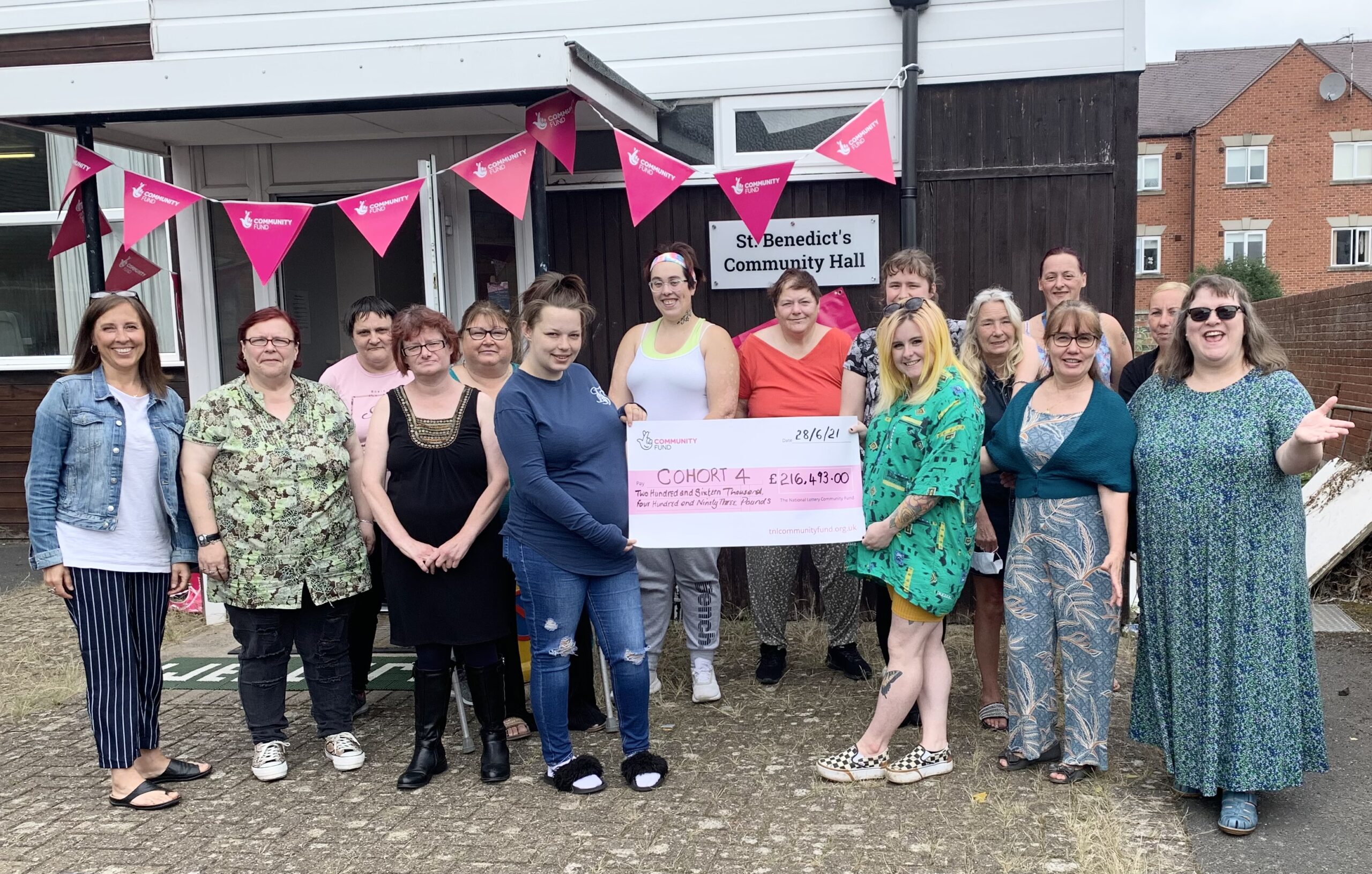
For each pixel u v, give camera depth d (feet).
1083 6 17.12
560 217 19.06
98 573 11.34
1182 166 106.22
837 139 15.30
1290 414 10.23
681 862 10.05
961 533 11.39
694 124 18.66
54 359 25.64
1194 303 10.73
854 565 11.94
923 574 11.29
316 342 21.85
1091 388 11.44
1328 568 19.67
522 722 13.58
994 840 10.31
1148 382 11.60
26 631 19.17
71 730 14.20
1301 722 10.54
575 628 11.69
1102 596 11.39
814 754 12.65
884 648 14.43
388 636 18.34
